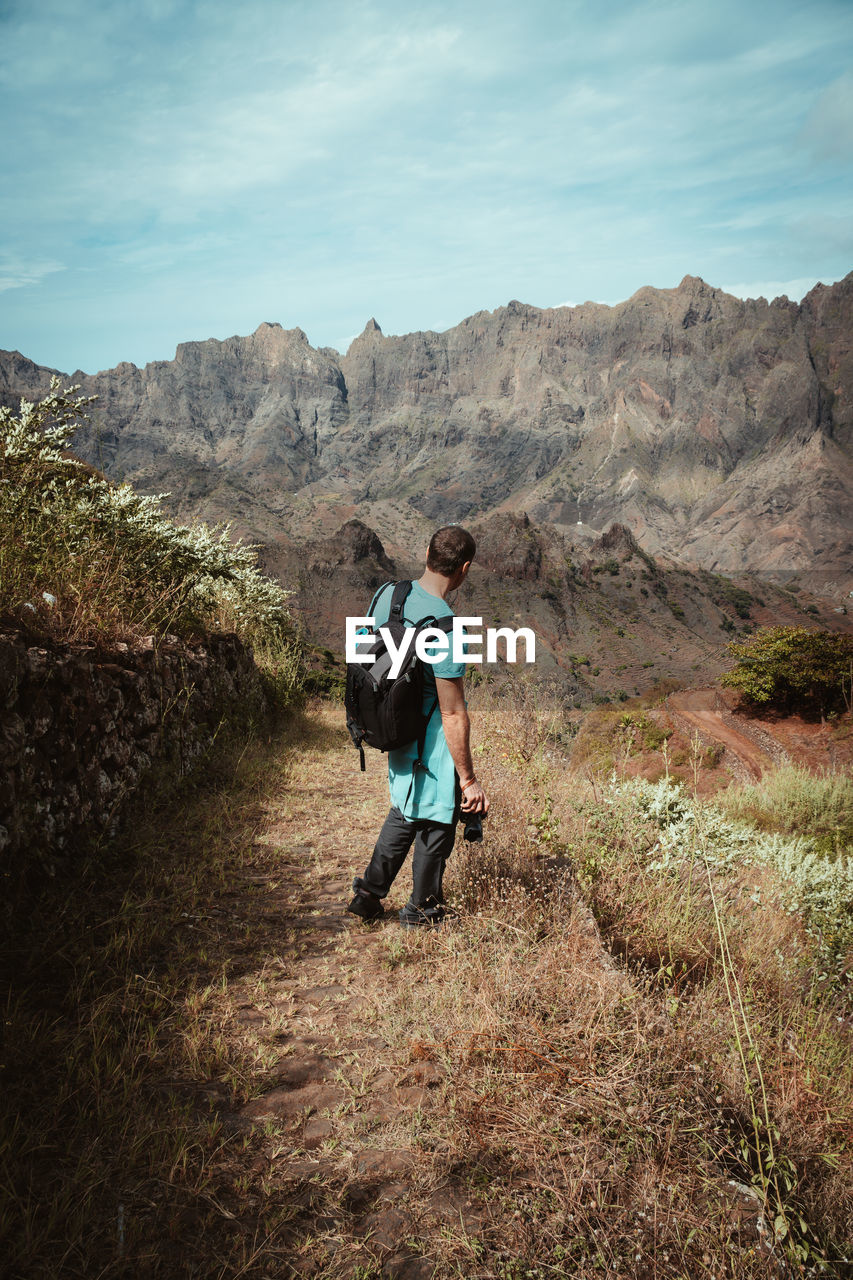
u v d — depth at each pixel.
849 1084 2.64
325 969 2.90
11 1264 1.43
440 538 2.96
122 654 4.80
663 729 19.17
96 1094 1.96
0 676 3.20
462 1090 2.05
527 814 4.34
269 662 10.81
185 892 3.60
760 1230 1.59
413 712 2.94
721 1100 2.04
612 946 3.22
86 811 3.94
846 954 4.22
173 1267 1.48
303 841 4.85
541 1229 1.61
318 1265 1.52
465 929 3.08
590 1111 1.95
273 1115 2.00
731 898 4.62
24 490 5.16
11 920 2.90
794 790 13.38
